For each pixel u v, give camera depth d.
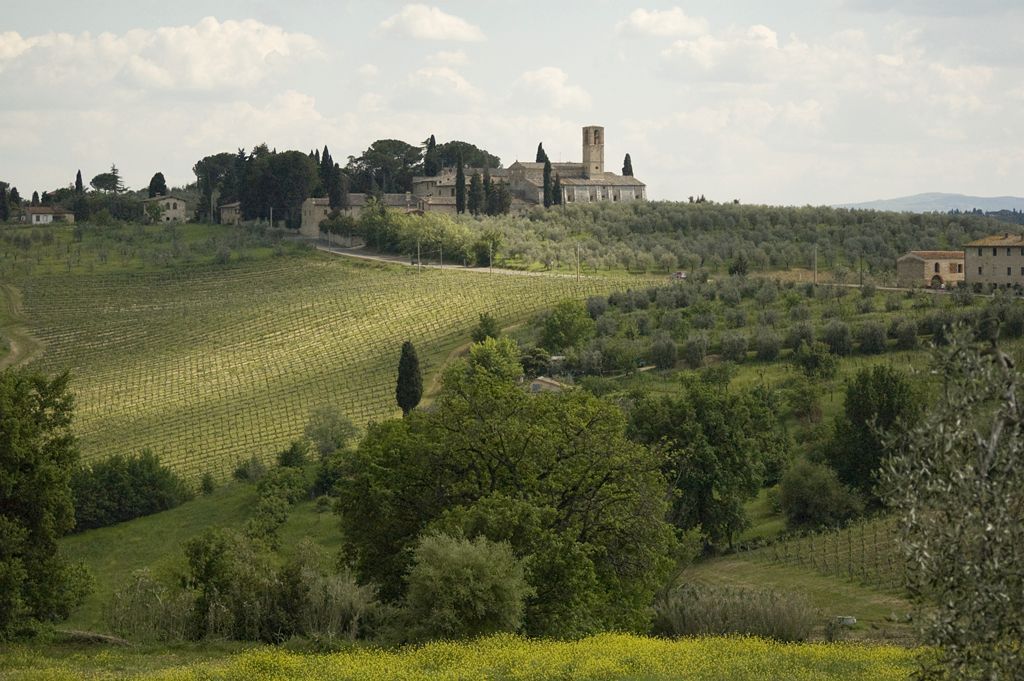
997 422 29.89
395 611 67.94
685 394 142.12
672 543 83.00
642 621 78.38
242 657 55.59
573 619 70.12
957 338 31.25
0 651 68.19
